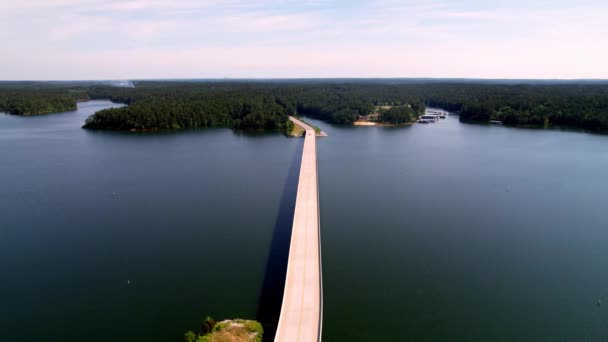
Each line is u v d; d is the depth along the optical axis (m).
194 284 61.97
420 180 114.31
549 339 50.69
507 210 91.56
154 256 70.50
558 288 61.53
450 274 65.06
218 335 48.03
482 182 111.69
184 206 93.75
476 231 80.50
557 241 76.44
